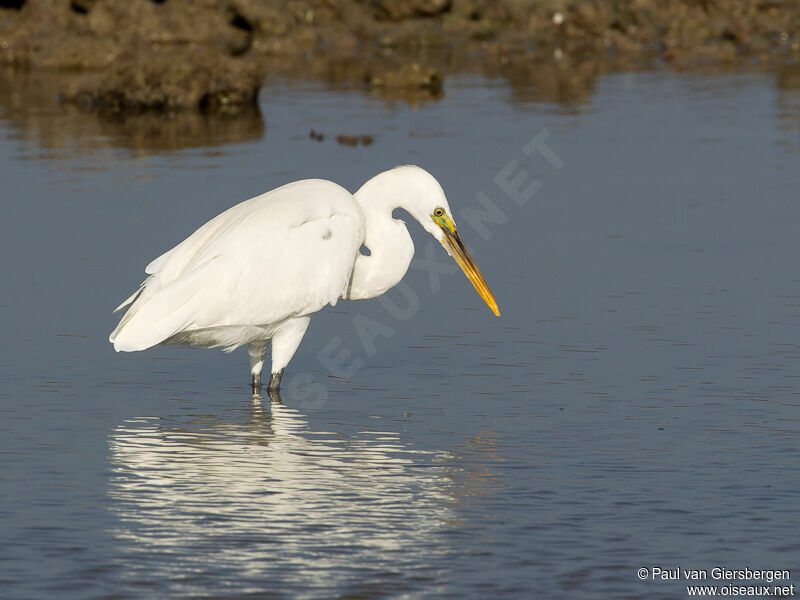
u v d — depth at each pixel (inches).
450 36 1982.0
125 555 340.8
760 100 1338.6
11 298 632.4
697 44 1865.2
